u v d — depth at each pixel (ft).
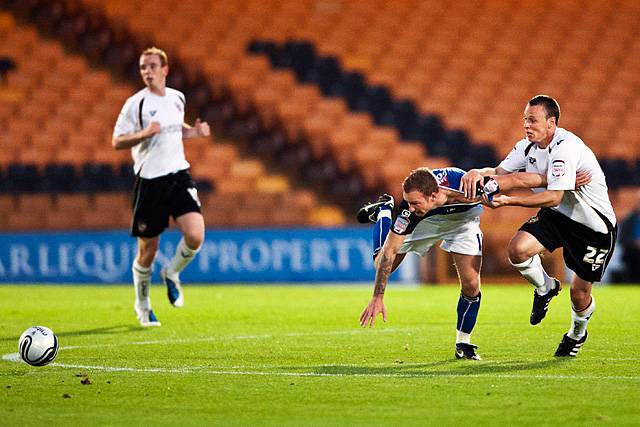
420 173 87.76
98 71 315.58
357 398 76.28
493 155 295.69
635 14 353.72
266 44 321.32
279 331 125.18
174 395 77.92
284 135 291.99
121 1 331.36
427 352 103.04
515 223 230.07
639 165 288.10
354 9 342.03
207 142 290.56
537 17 349.00
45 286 220.43
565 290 199.11
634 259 227.20
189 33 323.78
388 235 90.33
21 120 289.74
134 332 124.47
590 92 327.06
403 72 322.34
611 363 94.17
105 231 229.86
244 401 75.36
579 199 95.66
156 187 128.47
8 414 70.64
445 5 346.74
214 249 229.66
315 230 229.25
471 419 68.28
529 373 87.92
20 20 328.90
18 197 250.37
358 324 133.59
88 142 281.13
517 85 326.03
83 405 73.97
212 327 130.31
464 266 96.78
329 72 314.76
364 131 293.84
